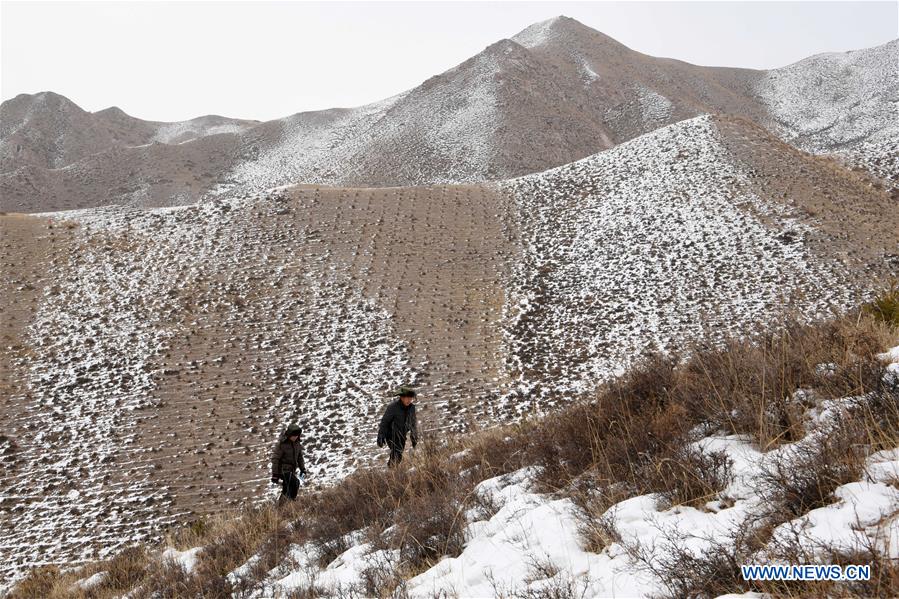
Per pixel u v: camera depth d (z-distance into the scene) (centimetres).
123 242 3906
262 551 665
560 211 4462
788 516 266
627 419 499
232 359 2812
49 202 13825
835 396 381
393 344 2931
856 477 267
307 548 613
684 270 3347
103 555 1672
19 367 2714
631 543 302
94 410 2439
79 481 2053
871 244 3353
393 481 700
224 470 2083
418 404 2442
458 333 3048
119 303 3238
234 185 14788
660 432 434
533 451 588
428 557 431
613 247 3775
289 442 1097
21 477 2081
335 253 3847
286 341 2961
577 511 375
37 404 2472
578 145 13850
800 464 287
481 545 397
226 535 862
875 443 289
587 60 19275
